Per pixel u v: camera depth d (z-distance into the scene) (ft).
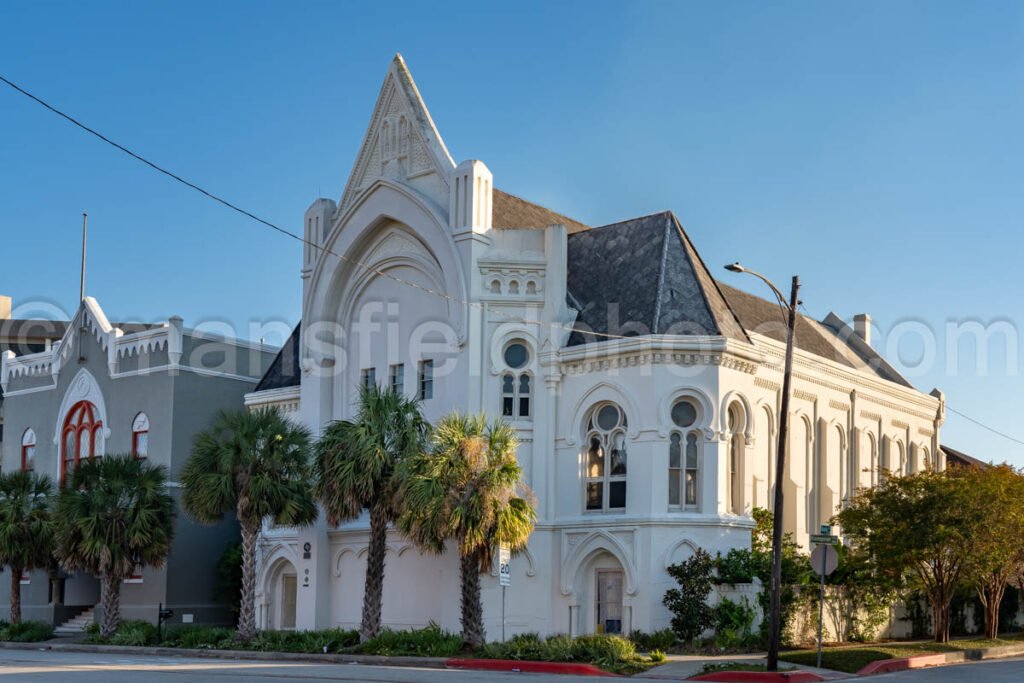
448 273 124.98
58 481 162.91
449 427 104.73
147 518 131.44
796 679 82.94
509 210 135.85
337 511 109.09
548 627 115.85
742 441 117.60
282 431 120.98
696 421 114.93
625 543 112.57
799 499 138.10
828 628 123.03
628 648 94.73
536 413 120.78
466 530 100.58
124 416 159.22
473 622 103.60
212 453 119.34
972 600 154.40
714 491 113.09
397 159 134.41
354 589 130.52
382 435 109.29
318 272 139.23
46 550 144.97
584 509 117.50
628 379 115.85
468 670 90.12
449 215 126.21
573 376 120.06
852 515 122.72
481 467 102.73
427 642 102.89
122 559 131.13
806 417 142.41
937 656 102.83
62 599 164.66
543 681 76.84
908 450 168.45
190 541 152.25
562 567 116.47
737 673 83.56
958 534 111.86
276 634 118.01
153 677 74.49
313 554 132.77
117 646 123.24
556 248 123.44
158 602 148.66
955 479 117.70
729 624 107.45
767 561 111.55
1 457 210.79
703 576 109.19
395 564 126.62
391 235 134.92
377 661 100.58
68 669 83.15
